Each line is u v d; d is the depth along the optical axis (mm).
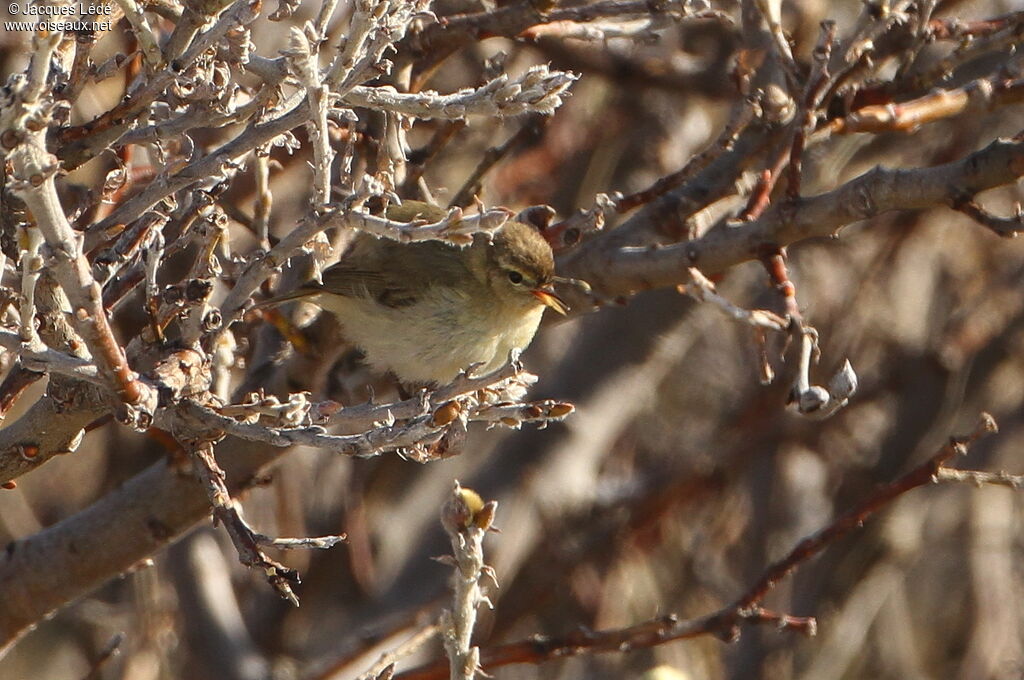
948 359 16672
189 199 7023
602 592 15516
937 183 7816
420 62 10352
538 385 15352
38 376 6797
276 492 14250
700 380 17844
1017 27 9180
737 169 9719
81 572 9398
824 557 16891
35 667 16297
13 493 14961
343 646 13047
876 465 16766
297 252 6367
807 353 7699
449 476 16297
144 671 13234
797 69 9219
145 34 6219
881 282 16906
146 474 9391
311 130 6105
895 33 9664
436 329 10359
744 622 9047
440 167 14406
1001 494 17766
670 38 14805
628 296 9680
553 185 15398
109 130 6445
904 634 17594
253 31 12750
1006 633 17344
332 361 10031
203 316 6352
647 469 16906
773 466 16531
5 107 4863
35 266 5457
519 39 11211
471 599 5848
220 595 13992
